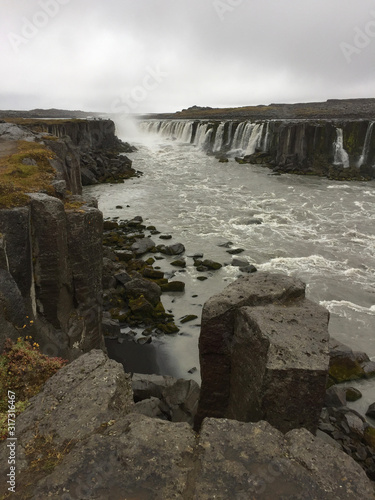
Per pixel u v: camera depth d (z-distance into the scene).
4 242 10.34
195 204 38.28
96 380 7.01
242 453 5.41
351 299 20.28
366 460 10.38
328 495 4.86
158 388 12.49
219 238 29.12
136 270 22.97
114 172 50.72
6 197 12.00
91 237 13.42
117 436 5.76
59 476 5.12
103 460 5.35
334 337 17.12
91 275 13.77
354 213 35.16
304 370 7.02
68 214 12.82
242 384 8.34
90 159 50.62
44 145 26.31
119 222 32.50
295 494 4.86
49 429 6.02
